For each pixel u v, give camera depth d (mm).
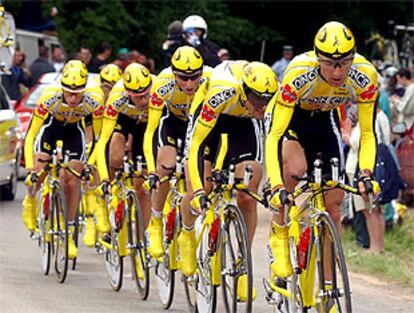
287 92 16594
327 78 16344
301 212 17281
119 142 24250
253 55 74750
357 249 29672
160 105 21188
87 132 28766
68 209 24594
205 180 19250
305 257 16734
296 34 75500
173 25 32750
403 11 75375
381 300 23047
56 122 24875
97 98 24641
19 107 48344
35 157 25109
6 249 28688
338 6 74375
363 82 16797
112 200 23656
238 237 17531
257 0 72438
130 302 21984
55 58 58250
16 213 36375
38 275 25047
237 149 18672
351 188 16516
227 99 17938
